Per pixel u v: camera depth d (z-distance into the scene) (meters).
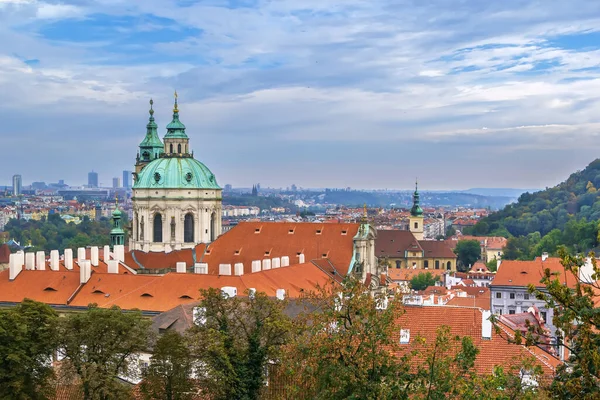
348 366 72.19
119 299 170.50
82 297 175.00
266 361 98.69
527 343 61.06
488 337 99.69
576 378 55.94
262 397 97.00
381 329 74.00
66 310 172.75
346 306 79.81
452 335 98.81
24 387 104.69
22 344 104.38
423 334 101.50
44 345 107.25
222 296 102.25
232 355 98.12
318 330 76.69
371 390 71.06
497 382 69.62
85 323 107.50
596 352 54.75
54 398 113.00
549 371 93.31
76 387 114.69
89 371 105.12
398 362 87.19
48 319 108.88
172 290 168.00
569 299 57.69
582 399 55.06
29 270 186.12
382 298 85.06
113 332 108.12
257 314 99.75
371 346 72.75
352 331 74.06
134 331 109.44
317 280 185.50
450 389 70.94
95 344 107.75
